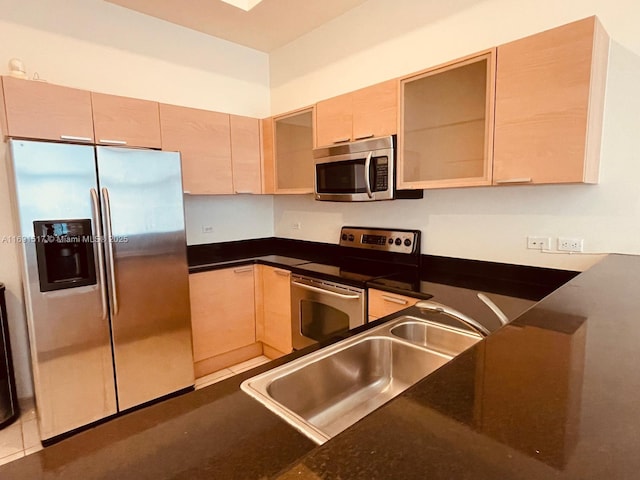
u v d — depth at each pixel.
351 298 2.14
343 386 1.14
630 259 1.56
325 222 3.13
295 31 3.07
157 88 2.85
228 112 3.28
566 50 1.46
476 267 2.16
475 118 1.81
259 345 3.04
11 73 2.02
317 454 0.39
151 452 0.62
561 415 0.44
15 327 2.30
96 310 2.01
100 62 2.57
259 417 0.73
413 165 2.07
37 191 1.80
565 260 1.84
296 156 2.88
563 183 1.54
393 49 2.51
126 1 2.56
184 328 2.39
